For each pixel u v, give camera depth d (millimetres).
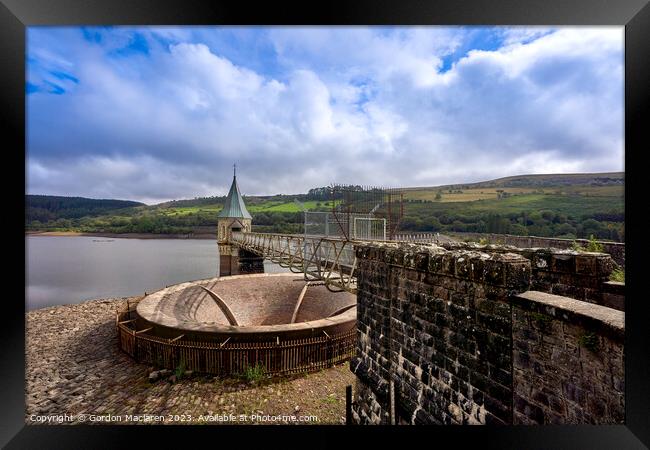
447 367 3629
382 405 4953
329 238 10555
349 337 10781
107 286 38344
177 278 43594
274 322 19562
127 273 46750
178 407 8195
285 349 9781
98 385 9617
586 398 2252
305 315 19203
